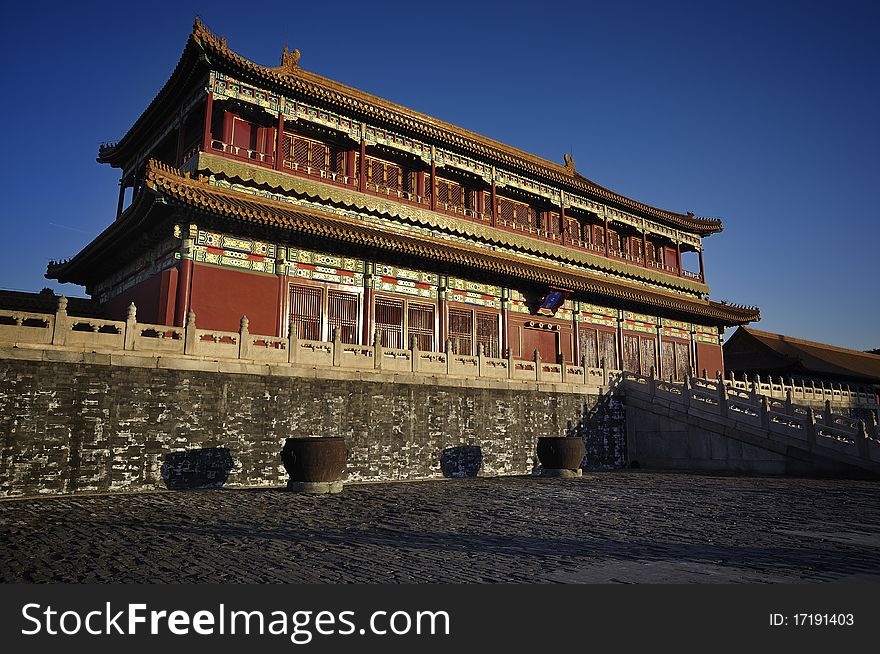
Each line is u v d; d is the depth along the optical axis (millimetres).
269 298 28812
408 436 26703
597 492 21859
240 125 31688
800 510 17625
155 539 12445
